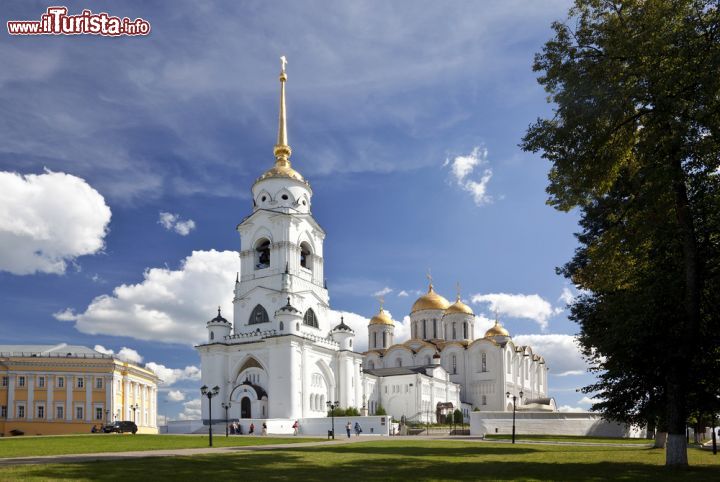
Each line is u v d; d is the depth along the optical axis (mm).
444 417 119188
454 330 145875
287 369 86688
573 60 34750
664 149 30500
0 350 111625
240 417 88125
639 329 33188
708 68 28656
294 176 101125
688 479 26500
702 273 33375
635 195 35531
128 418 113500
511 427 81625
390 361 143500
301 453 40375
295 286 95500
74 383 106375
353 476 26844
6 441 51719
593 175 34938
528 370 150625
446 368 140375
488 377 135250
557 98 33969
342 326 100938
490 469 30453
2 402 102625
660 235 33438
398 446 51281
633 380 37344
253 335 91875
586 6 35562
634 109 32938
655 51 30672
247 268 98500
